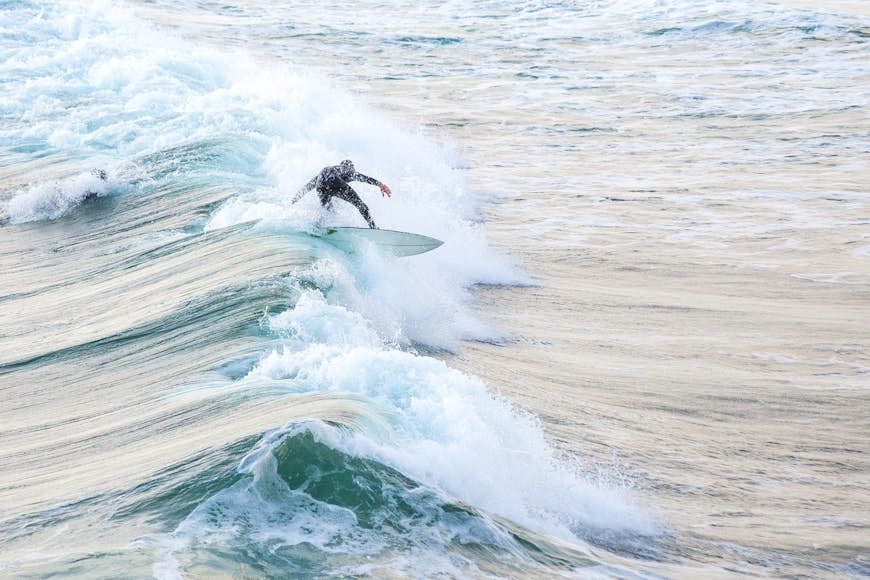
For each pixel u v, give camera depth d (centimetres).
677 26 13125
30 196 4978
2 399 2608
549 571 1436
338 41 12050
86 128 6281
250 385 2152
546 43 12488
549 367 3164
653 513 2009
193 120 6225
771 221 5544
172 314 2956
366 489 1463
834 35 12081
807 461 2497
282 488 1441
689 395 2970
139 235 4319
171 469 1566
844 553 1927
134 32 8719
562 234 5222
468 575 1316
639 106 9069
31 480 1866
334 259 3344
